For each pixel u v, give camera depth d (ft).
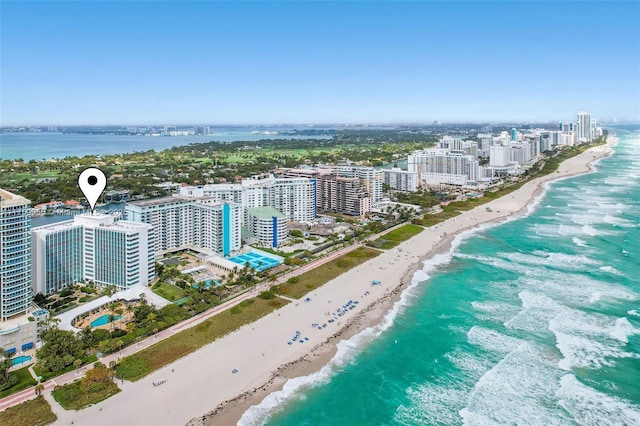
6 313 532.73
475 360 507.71
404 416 417.28
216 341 539.29
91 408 413.59
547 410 424.05
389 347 534.37
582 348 526.57
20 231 543.39
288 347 529.04
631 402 433.07
